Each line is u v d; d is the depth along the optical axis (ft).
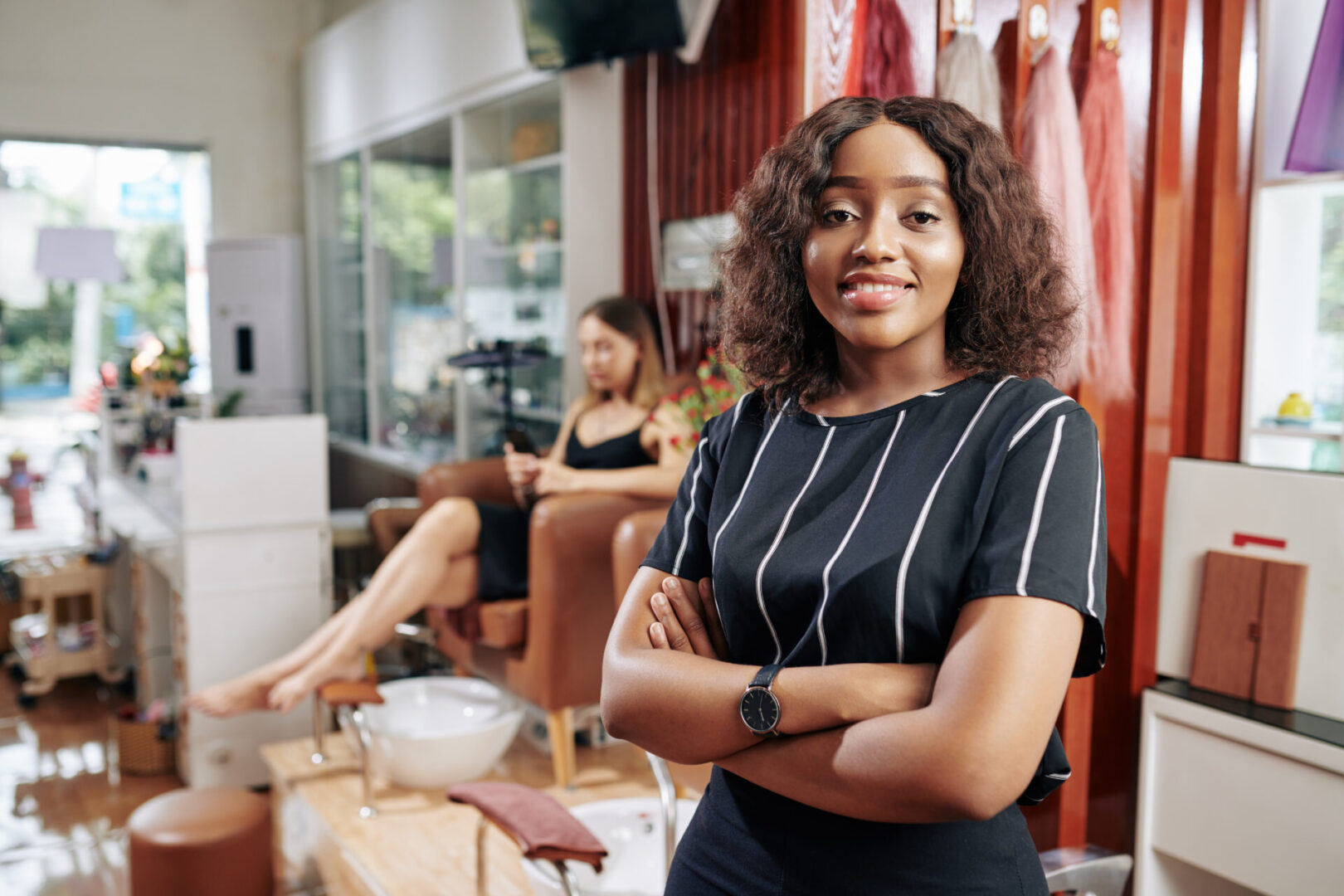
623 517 9.09
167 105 18.39
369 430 17.31
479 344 11.65
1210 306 7.04
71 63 17.66
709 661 3.00
